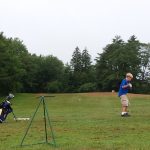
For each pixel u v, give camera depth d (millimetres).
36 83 134875
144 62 137625
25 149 11320
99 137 13242
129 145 11562
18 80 97812
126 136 13344
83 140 12672
